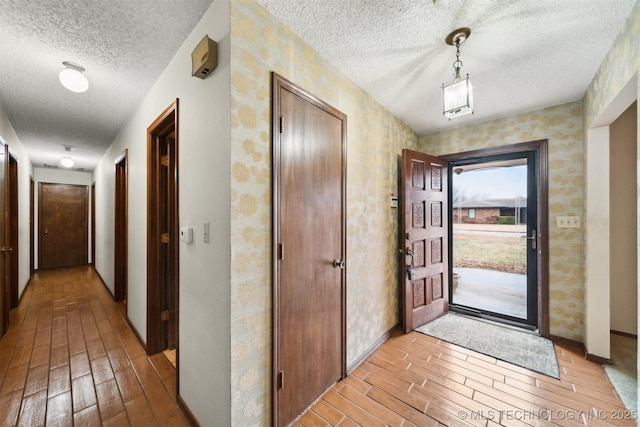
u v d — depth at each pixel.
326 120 1.73
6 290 2.57
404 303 2.55
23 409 1.56
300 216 1.52
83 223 5.76
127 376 1.88
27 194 4.10
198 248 1.42
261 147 1.30
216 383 1.26
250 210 1.25
